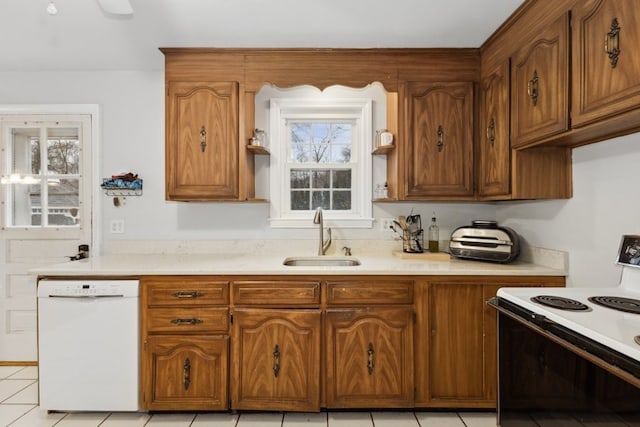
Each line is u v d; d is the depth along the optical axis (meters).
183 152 2.23
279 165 2.64
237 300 1.95
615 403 0.88
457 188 2.21
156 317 1.94
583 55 1.36
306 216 2.69
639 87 1.12
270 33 2.04
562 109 1.47
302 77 2.24
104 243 2.61
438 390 1.96
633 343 0.87
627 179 1.52
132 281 1.95
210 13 1.83
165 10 1.81
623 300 1.28
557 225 1.96
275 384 1.93
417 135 2.22
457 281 1.95
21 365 2.59
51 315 1.93
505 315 1.36
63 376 1.93
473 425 1.88
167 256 2.48
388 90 2.24
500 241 2.10
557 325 1.10
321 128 2.75
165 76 2.24
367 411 2.01
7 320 2.60
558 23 1.49
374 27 1.97
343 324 1.93
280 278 1.95
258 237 2.63
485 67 2.17
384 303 1.95
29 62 2.44
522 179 1.88
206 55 2.23
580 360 1.00
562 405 1.06
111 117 2.60
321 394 1.94
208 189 2.23
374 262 2.19
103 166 2.61
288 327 1.93
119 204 2.61
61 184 2.64
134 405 1.94
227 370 1.94
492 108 2.08
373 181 2.64
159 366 1.94
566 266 1.88
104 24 1.95
